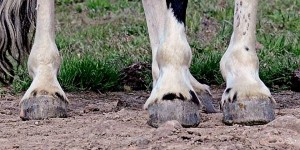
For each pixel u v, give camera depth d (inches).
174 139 184.5
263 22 478.0
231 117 204.8
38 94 225.8
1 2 258.8
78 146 183.5
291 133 187.6
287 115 213.9
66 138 195.0
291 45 414.6
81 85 335.0
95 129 204.4
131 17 514.0
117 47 429.1
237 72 209.5
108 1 568.7
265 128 193.0
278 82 345.7
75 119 224.1
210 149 173.8
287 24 476.7
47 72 230.2
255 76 208.8
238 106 203.3
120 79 346.0
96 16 528.7
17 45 261.1
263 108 202.8
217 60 354.3
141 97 317.1
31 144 189.2
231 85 207.8
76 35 463.2
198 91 240.7
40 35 235.6
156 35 246.2
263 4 523.5
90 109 255.1
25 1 257.6
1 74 269.7
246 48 211.8
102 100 306.8
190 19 487.5
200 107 211.0
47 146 185.3
